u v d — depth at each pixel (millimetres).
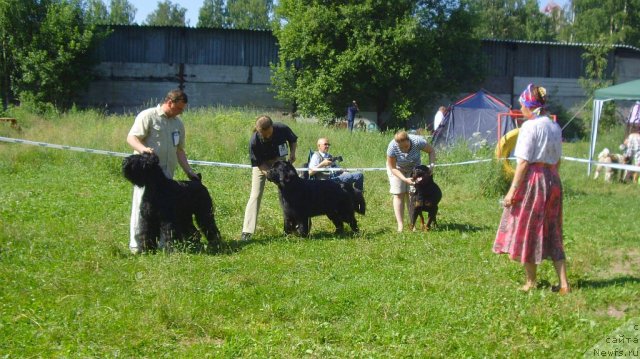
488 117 20750
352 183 9422
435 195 8625
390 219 9766
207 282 5859
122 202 10047
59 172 12875
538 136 5688
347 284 5965
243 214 9664
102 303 5250
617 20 43656
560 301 5508
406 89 31094
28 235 7188
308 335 4734
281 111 33344
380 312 5238
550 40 57250
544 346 4562
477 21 31469
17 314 4898
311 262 6762
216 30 32406
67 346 4391
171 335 4711
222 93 32812
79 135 16219
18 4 28844
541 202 5719
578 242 8094
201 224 7438
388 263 6836
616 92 15789
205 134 16859
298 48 30578
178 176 13008
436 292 5785
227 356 4355
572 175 15766
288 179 7867
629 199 12461
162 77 32188
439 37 30797
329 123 30156
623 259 7312
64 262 6367
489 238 8055
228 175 13445
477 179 12680
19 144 14578
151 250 6926
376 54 29281
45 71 28984
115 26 31469
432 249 7438
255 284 5895
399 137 8516
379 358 4348
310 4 30656
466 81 32750
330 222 9344
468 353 4434
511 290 5852
